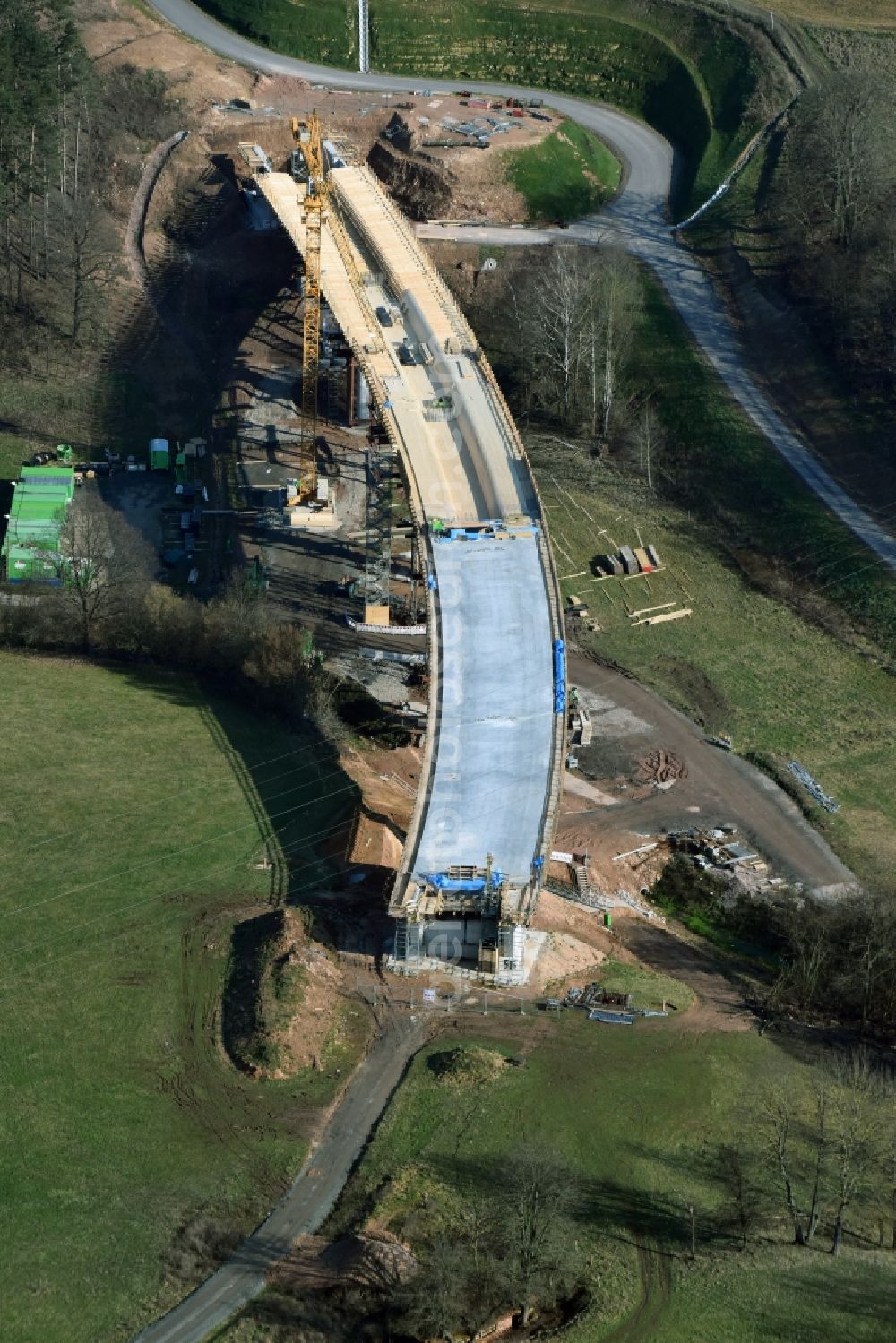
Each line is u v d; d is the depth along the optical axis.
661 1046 166.00
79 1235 143.12
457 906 171.75
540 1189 140.75
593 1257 142.00
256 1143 152.12
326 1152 151.62
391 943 175.88
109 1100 156.38
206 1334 134.38
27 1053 161.25
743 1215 146.12
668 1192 149.00
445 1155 150.88
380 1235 142.50
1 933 176.50
